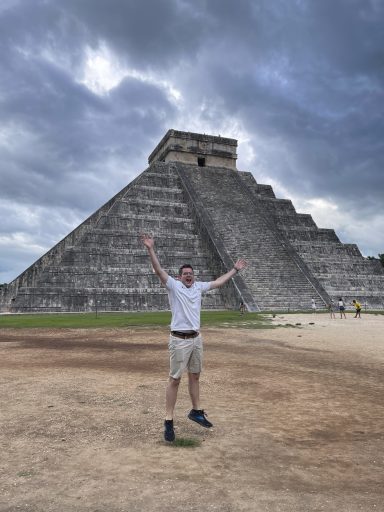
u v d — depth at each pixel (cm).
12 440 520
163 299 3569
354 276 4316
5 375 929
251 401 725
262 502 369
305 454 489
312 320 2548
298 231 4684
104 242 3778
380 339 1631
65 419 604
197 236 4097
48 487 395
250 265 3800
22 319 2623
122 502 366
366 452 498
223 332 1862
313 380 898
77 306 3372
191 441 520
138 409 659
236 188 4897
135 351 1318
